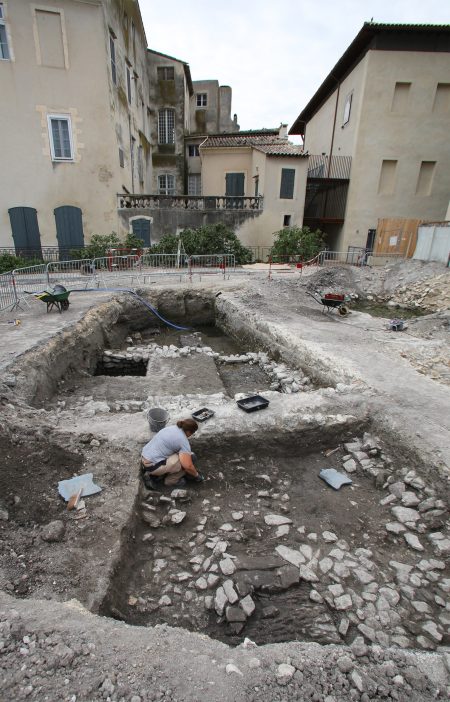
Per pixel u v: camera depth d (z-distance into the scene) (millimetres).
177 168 30047
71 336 9352
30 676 2348
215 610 3561
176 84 28703
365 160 21531
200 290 14914
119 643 2613
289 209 22562
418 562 4074
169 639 2701
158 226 21469
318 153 27484
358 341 9586
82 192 19266
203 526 4492
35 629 2648
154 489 4840
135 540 4172
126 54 21938
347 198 22391
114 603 3367
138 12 24453
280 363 9930
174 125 29328
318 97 26406
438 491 4793
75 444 5008
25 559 3463
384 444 5707
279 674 2480
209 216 21984
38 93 17797
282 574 3885
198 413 5934
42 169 18625
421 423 5664
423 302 14641
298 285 16156
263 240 22891
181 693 2303
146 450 4859
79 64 17828
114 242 19031
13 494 4156
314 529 4504
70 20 17250
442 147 21375
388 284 16781
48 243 19422
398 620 3482
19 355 7441
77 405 7395
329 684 2457
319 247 21984
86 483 4402
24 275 15477
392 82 20266
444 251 16281
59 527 3777
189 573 3926
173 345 11906
